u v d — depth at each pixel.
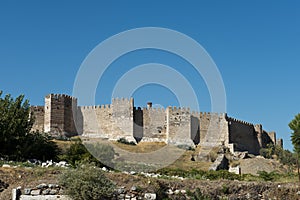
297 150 46.44
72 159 50.91
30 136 52.16
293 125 46.66
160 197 33.94
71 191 31.50
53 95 101.00
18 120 49.56
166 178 37.28
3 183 33.06
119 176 34.06
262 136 124.38
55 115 100.44
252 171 85.88
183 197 34.78
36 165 38.31
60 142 71.94
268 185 37.12
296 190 36.72
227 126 109.12
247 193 36.34
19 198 31.50
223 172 50.75
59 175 32.94
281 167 86.69
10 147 47.75
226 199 35.41
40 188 31.80
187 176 43.75
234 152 100.56
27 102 53.94
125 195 32.66
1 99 52.12
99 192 31.67
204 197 34.97
